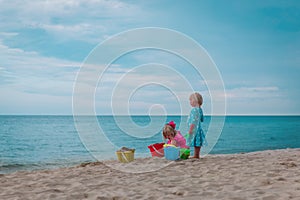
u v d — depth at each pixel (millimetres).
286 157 6305
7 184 4238
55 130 35156
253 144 18312
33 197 3359
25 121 61031
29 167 10234
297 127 39531
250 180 3859
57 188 3846
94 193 3428
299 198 2912
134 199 3150
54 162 11297
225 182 3816
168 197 3178
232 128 36344
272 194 3055
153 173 4703
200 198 3090
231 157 6363
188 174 4500
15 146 18109
